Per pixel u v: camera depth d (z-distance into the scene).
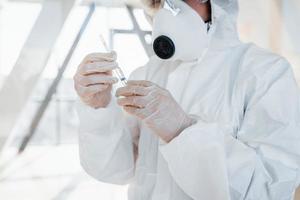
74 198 3.05
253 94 0.74
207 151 0.63
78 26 3.62
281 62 0.76
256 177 0.65
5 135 3.46
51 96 3.98
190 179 0.66
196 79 0.81
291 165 0.67
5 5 3.35
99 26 3.58
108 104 0.80
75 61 3.82
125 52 3.36
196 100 0.79
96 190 3.16
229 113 0.75
